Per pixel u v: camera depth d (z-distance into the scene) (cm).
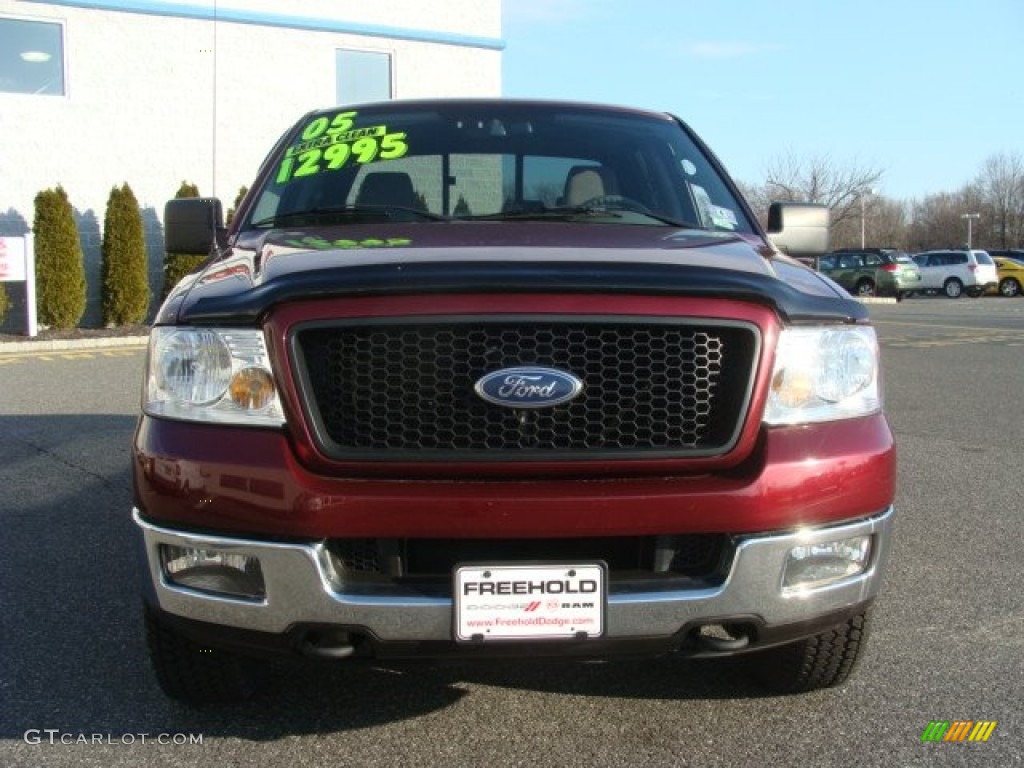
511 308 238
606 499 237
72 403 883
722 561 244
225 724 296
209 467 243
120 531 497
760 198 5534
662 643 242
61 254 1430
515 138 396
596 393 241
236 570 245
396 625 236
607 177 380
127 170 1588
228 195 1669
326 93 1736
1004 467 648
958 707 306
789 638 256
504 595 236
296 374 240
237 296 253
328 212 360
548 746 282
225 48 1642
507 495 236
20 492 571
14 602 399
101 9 1541
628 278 242
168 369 258
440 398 240
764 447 246
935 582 425
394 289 238
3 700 311
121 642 358
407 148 389
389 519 234
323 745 283
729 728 293
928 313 2498
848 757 276
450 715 301
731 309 246
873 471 256
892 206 8881
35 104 1509
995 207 8350
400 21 1786
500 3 1881
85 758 275
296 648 244
